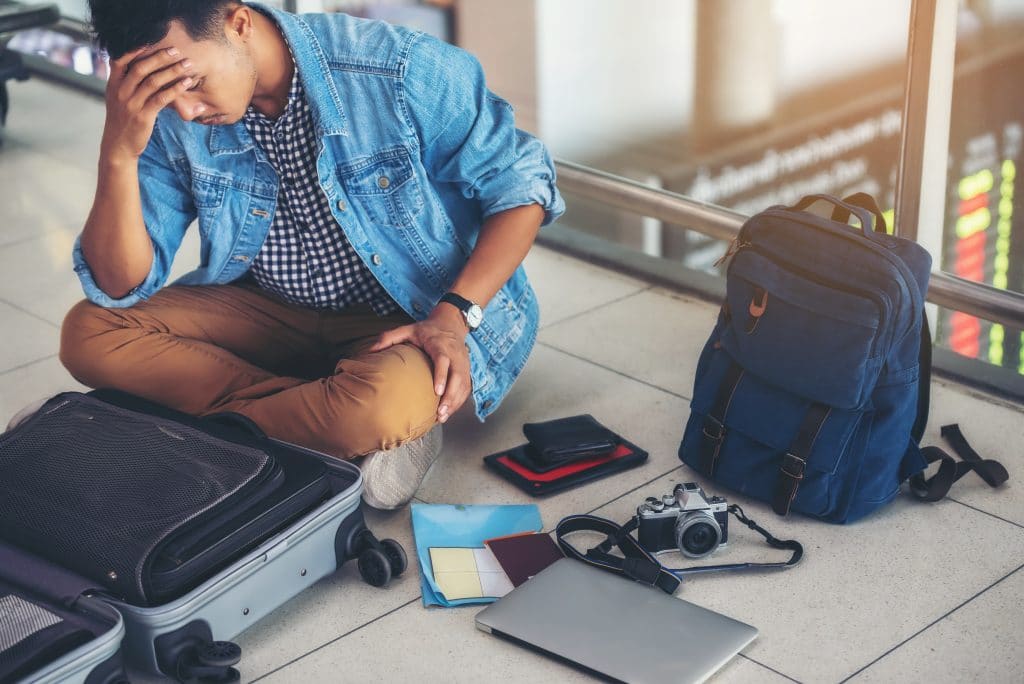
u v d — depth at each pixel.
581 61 4.90
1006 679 1.52
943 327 2.47
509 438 2.11
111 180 1.77
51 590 1.48
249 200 1.91
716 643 1.56
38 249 2.91
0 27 3.40
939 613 1.64
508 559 1.76
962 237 2.86
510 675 1.55
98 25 1.62
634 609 1.63
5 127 3.63
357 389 1.74
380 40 1.83
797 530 1.84
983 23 2.91
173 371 1.91
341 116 1.80
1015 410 2.15
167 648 1.48
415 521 1.84
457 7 4.43
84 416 1.72
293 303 2.04
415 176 1.87
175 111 1.84
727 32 5.37
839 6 5.66
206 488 1.56
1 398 2.26
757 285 1.81
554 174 1.96
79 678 1.38
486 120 1.88
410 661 1.58
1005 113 2.92
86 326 1.92
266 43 1.77
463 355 1.81
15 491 1.60
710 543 1.76
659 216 2.74
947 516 1.86
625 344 2.43
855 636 1.60
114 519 1.53
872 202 1.92
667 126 5.28
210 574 1.53
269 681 1.55
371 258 1.90
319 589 1.74
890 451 1.81
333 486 1.72
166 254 1.94
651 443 2.08
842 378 1.74
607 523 1.79
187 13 1.61
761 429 1.85
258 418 1.81
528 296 2.06
